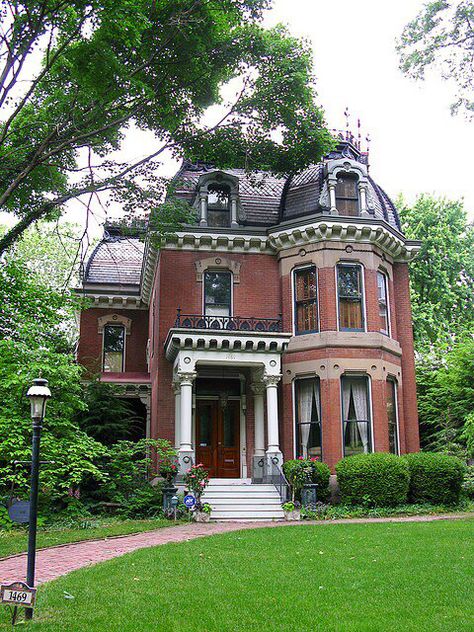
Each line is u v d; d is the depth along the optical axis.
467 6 13.83
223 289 21.59
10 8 12.34
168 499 16.53
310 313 20.72
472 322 30.95
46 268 35.28
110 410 19.61
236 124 17.23
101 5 11.77
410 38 14.47
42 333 17.03
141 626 6.14
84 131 16.02
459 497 18.33
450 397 24.88
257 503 17.17
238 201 22.05
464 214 34.88
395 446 20.77
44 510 15.49
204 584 7.95
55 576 8.88
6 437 14.37
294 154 18.11
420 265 32.84
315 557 9.80
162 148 16.84
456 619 6.28
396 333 22.00
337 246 20.70
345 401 19.81
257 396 20.48
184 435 18.20
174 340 18.72
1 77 13.09
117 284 26.58
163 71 14.95
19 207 18.16
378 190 23.11
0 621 6.33
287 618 6.38
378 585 7.78
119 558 9.92
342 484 17.59
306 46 16.52
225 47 15.48
